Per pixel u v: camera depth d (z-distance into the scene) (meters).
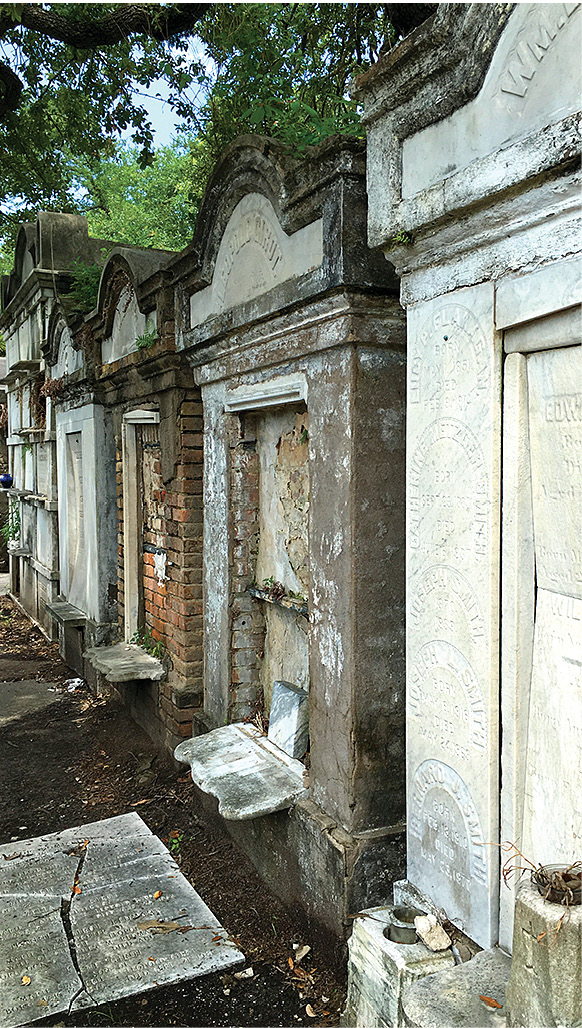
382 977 2.29
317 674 3.13
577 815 1.86
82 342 6.70
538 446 2.01
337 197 2.72
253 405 3.76
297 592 3.75
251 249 3.59
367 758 2.91
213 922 3.33
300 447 3.67
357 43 6.29
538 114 1.84
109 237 20.11
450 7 2.04
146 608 5.97
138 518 6.00
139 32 5.81
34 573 10.46
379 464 2.88
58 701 7.00
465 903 2.28
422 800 2.51
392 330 2.85
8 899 3.53
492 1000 1.90
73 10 5.97
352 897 2.85
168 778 4.89
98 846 4.05
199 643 4.84
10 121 7.86
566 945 1.62
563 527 1.93
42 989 2.89
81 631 7.57
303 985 2.88
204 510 4.54
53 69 7.31
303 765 3.46
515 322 1.99
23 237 9.55
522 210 1.92
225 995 2.87
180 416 4.71
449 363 2.29
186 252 4.23
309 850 3.11
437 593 2.39
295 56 6.14
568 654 1.91
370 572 2.88
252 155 3.37
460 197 2.08
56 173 8.98
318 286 2.89
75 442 7.70
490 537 2.12
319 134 3.76
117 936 3.22
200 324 4.23
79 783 5.09
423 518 2.45
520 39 1.88
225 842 4.05
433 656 2.42
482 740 2.17
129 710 6.10
